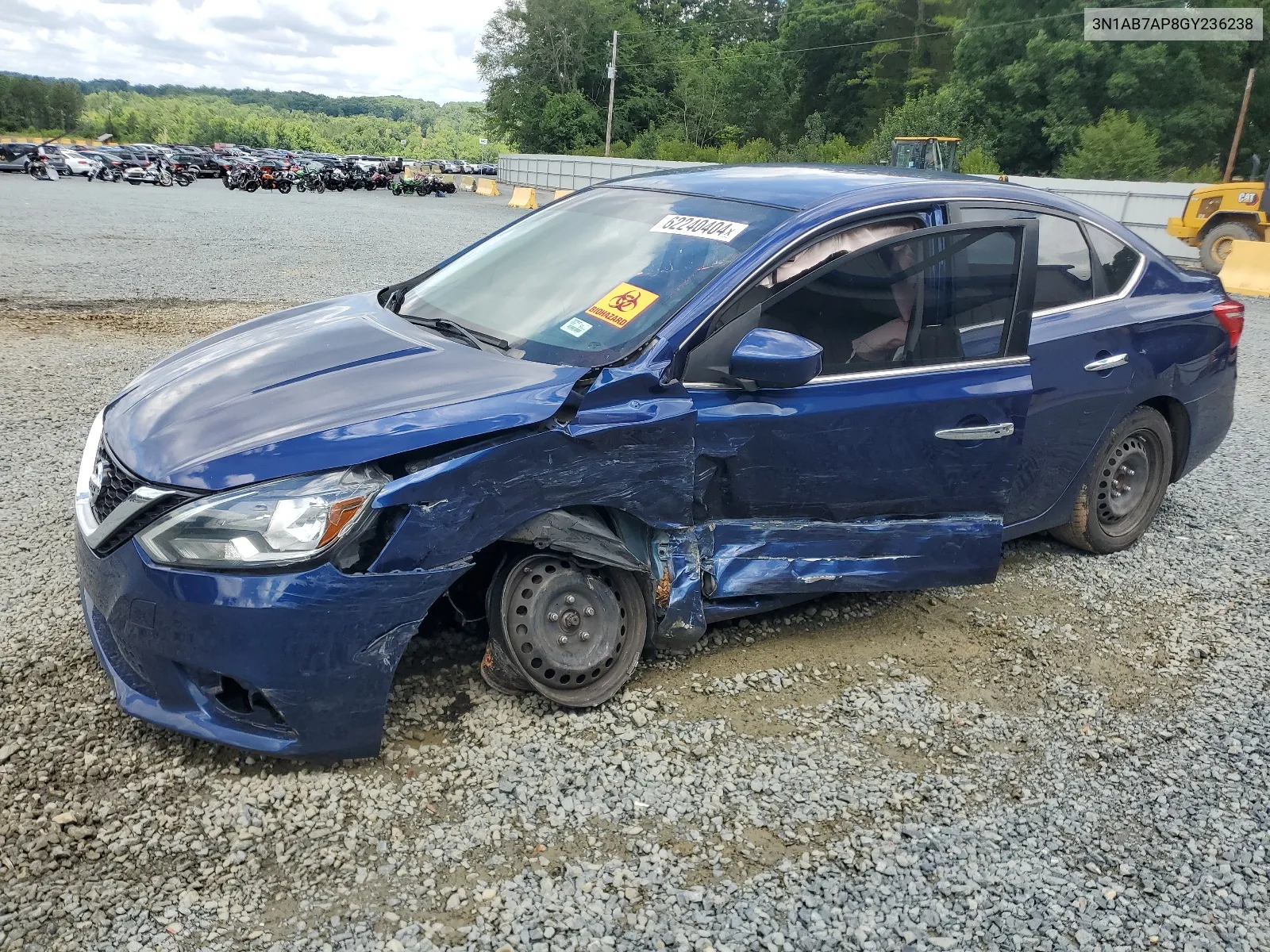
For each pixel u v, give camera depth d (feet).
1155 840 9.21
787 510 11.27
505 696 10.59
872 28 215.92
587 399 9.61
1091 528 15.23
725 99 236.84
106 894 7.66
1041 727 10.99
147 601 8.54
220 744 9.18
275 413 9.29
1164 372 14.88
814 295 11.12
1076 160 123.24
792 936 7.75
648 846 8.64
